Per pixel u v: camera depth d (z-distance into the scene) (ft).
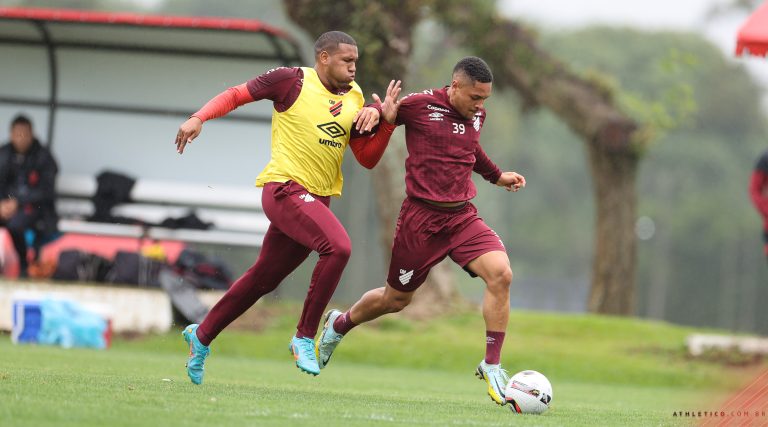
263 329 203.92
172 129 215.92
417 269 99.81
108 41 208.64
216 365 153.58
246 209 213.87
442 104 97.71
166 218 204.74
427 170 97.91
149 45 209.15
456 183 98.07
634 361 195.42
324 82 96.94
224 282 195.21
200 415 75.51
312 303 95.35
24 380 93.35
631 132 274.77
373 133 99.66
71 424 68.54
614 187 280.10
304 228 94.32
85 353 153.28
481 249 96.73
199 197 213.66
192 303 187.73
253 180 214.48
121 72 214.28
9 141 201.77
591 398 134.10
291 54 206.08
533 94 275.59
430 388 135.03
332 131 96.73
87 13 194.70
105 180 210.38
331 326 106.52
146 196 213.66
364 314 104.47
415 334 208.23
